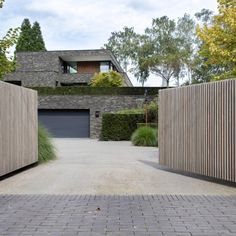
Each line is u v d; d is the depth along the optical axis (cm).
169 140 1002
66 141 2602
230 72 1335
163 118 1031
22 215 550
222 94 807
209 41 1318
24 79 3625
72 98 3100
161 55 4897
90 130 3070
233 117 773
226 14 1278
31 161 1070
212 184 825
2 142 856
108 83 3450
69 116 3125
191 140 909
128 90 3081
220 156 811
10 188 772
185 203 632
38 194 709
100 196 691
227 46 1320
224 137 798
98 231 472
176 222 514
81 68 4050
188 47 5050
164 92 1024
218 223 509
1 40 1165
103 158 1381
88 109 3105
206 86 859
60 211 574
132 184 820
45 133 1306
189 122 917
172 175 951
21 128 988
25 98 1026
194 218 535
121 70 4906
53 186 793
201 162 873
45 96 3122
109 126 2664
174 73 4884
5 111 879
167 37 5247
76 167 1101
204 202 639
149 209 588
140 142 2097
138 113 2664
